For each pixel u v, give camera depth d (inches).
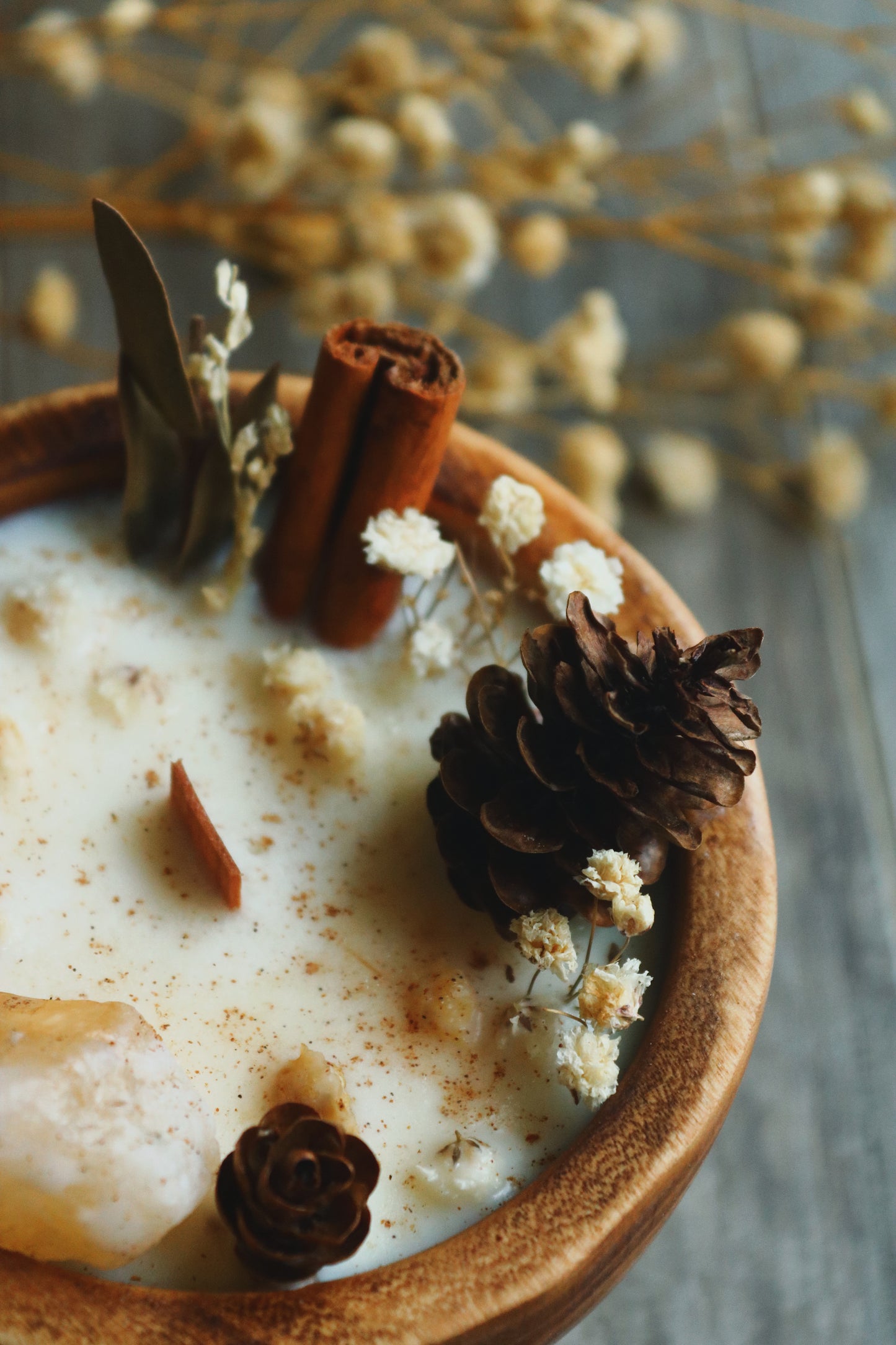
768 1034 13.1
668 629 9.5
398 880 10.1
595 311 13.7
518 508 10.1
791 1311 12.3
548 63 16.2
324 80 14.5
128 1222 8.9
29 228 14.2
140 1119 9.0
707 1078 9.3
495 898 9.8
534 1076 9.7
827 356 15.8
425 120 13.6
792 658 14.4
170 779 10.2
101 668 10.4
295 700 10.3
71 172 14.9
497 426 14.9
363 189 14.6
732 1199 12.6
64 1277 8.9
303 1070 9.5
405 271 14.7
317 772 10.4
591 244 15.8
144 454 10.3
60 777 10.1
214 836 9.8
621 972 9.4
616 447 14.1
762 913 9.7
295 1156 8.9
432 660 10.6
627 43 13.9
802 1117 12.9
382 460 10.1
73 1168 8.8
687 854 9.9
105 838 10.0
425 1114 9.6
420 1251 9.3
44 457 10.4
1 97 15.0
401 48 14.2
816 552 14.9
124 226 9.5
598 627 9.6
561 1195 9.1
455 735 10.0
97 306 14.6
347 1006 9.8
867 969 13.4
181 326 14.5
